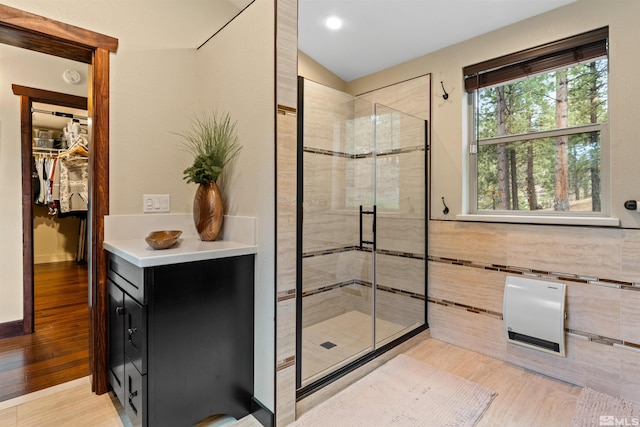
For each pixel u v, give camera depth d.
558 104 2.17
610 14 1.89
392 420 1.67
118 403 1.80
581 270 1.98
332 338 2.20
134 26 2.01
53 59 2.76
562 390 1.95
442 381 2.03
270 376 1.63
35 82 2.68
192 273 1.51
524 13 2.17
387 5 2.16
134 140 2.01
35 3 1.68
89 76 1.98
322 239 2.18
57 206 4.42
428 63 2.71
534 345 2.09
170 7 2.16
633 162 1.82
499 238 2.31
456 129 2.54
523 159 2.32
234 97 1.87
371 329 2.49
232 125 1.90
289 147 1.63
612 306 1.88
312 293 2.06
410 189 2.72
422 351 2.46
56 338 2.61
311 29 2.44
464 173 2.52
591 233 1.94
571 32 2.04
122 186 1.97
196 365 1.53
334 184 2.31
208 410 1.58
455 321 2.56
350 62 2.90
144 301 1.37
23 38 1.71
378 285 2.60
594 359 1.94
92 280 1.92
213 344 1.59
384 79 3.01
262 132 1.66
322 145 2.20
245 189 1.81
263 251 1.67
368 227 2.54
